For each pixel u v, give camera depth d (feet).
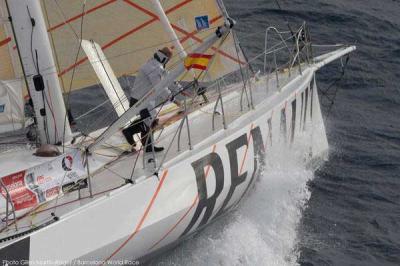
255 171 109.19
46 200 89.86
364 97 158.30
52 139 98.53
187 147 101.81
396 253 108.78
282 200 115.65
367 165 131.85
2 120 95.40
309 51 130.72
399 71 170.19
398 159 134.31
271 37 177.99
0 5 92.73
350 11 196.34
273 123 113.09
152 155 100.01
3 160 96.94
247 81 122.52
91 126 124.47
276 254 103.96
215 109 107.14
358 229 113.19
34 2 91.50
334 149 136.15
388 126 146.72
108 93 106.22
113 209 88.94
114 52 113.91
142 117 100.89
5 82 93.20
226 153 102.78
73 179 92.38
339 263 104.53
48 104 96.17
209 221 105.40
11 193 87.97
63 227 84.53
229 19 87.97
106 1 110.01
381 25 191.01
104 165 98.27
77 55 103.86
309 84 124.88
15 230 84.33
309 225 112.57
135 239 90.79
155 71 99.76
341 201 120.16
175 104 119.55
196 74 116.47
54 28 108.06
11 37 94.68
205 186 99.09
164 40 115.03
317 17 191.31
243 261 101.24
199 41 115.96
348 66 168.96
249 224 109.09
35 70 93.91
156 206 92.89
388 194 123.44
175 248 101.91
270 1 197.98
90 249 86.63
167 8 114.52
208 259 100.53
